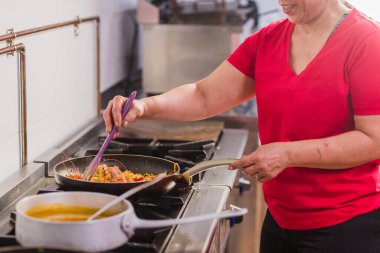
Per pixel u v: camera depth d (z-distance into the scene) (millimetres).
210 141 2244
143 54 3100
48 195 1377
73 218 1373
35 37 2066
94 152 2156
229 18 2988
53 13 2209
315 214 1708
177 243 1428
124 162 1961
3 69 1849
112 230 1248
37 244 1237
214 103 1951
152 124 2648
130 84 3303
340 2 1703
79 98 2523
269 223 1906
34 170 1917
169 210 1611
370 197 1700
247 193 2793
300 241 1762
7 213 1646
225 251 2264
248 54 1890
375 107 1562
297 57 1722
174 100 1896
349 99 1647
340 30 1630
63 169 1849
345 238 1688
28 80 2031
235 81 1928
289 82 1688
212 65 3043
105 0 2840
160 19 3039
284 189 1759
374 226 1698
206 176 1948
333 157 1567
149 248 1367
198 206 1679
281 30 1780
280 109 1716
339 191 1679
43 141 2178
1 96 1846
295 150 1562
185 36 3033
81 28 2500
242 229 2816
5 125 1880
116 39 3064
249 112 3238
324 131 1668
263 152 1553
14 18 1906
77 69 2482
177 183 1763
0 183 1791
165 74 3105
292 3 1628
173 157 2064
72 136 2426
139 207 1608
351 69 1601
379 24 1649
